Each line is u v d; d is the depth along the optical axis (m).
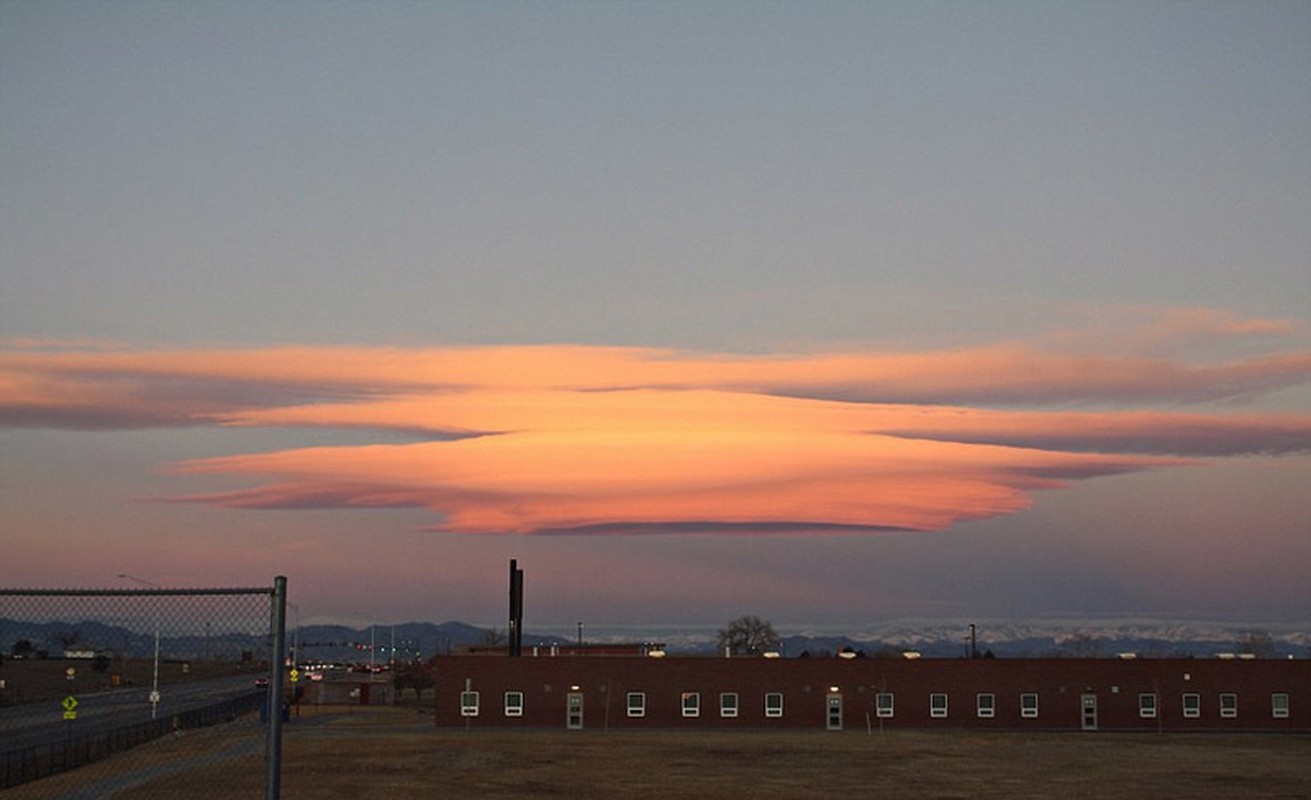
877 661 97.75
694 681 96.81
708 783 58.81
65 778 53.81
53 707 108.38
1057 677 97.69
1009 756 73.81
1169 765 68.69
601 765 67.12
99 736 72.56
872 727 96.75
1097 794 55.38
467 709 96.25
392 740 83.56
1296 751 78.12
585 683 96.56
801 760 70.56
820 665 97.38
